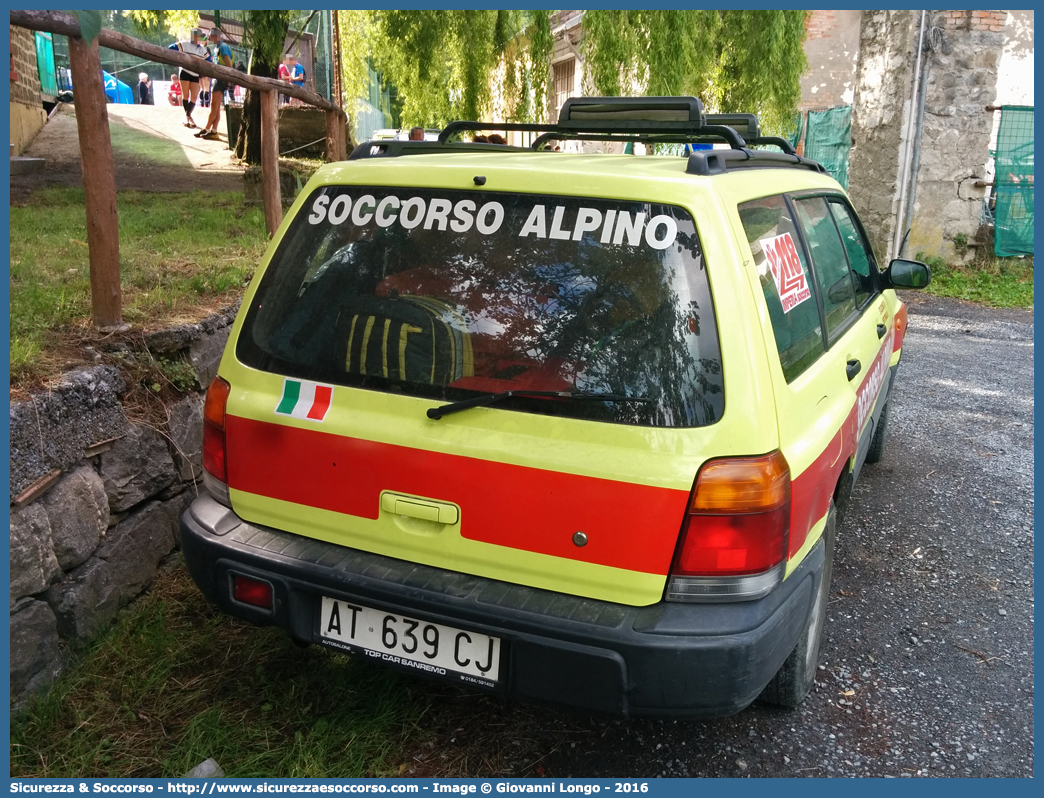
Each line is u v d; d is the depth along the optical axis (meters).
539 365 2.13
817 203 3.36
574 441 2.06
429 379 2.23
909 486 4.75
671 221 2.11
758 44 8.88
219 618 3.12
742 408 2.02
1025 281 11.12
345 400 2.30
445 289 2.26
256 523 2.46
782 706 2.77
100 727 2.54
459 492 2.15
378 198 2.41
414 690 2.79
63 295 3.78
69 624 2.77
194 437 3.64
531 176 2.23
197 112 16.41
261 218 7.22
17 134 10.30
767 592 2.09
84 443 2.89
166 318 3.76
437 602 2.11
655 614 2.02
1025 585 3.66
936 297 10.77
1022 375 7.22
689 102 2.95
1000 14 10.72
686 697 1.99
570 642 2.00
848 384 2.97
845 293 3.47
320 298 2.42
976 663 3.08
